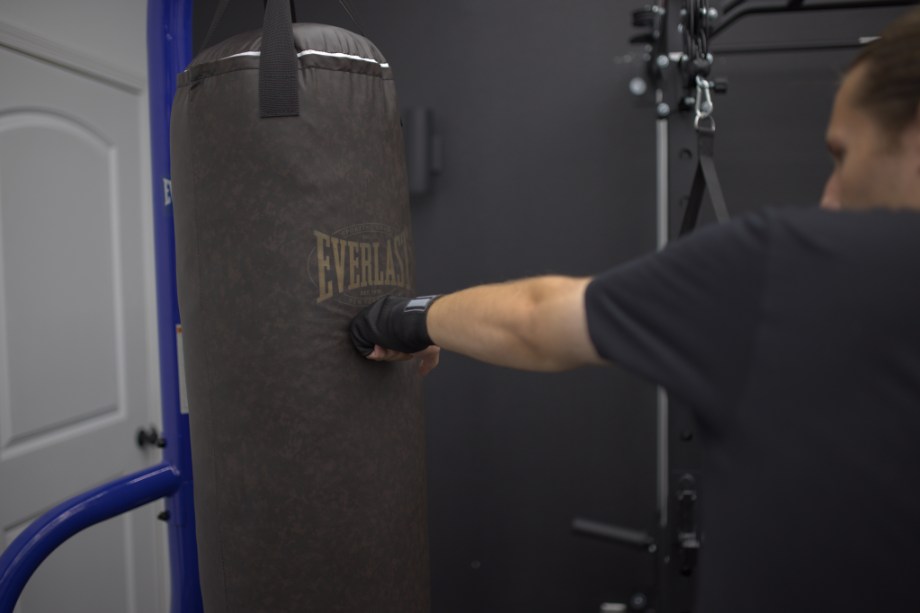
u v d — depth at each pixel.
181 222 1.05
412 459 1.10
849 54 2.21
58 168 2.17
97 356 2.33
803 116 2.23
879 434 0.54
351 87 1.01
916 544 0.53
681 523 1.89
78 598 2.25
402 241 1.09
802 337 0.56
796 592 0.57
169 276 1.44
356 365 1.01
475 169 2.38
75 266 2.24
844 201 0.65
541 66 2.32
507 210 2.37
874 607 0.54
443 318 0.87
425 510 1.15
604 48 2.29
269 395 0.98
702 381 0.60
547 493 2.38
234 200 0.98
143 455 2.52
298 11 2.41
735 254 0.59
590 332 0.65
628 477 2.34
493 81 2.35
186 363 1.08
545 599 2.40
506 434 2.39
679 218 1.94
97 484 2.31
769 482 0.57
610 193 2.31
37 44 2.07
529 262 2.36
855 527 0.54
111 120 2.38
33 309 2.09
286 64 0.96
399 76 2.39
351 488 1.01
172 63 1.41
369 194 1.02
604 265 2.33
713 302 0.59
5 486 2.00
